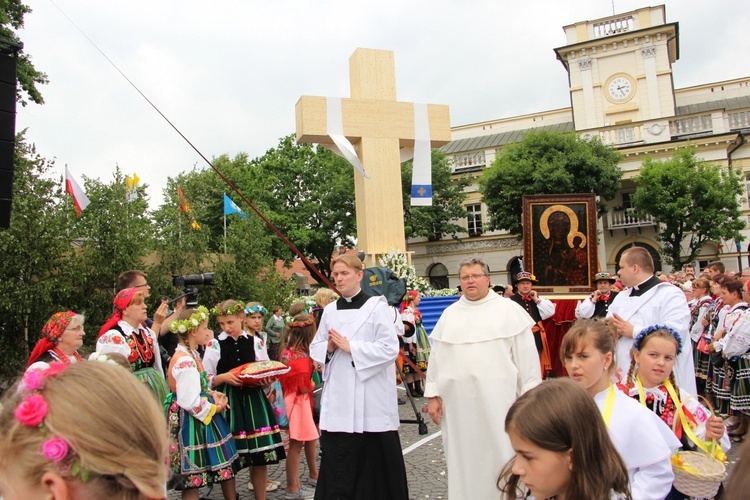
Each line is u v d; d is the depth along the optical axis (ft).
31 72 46.26
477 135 124.98
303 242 103.40
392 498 13.99
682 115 97.30
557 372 32.65
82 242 39.24
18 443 3.72
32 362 14.06
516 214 92.38
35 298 33.60
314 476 18.29
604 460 6.54
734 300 23.15
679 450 10.18
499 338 14.03
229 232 55.36
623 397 8.96
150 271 45.09
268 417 15.88
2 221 19.53
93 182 40.68
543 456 6.55
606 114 107.45
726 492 4.29
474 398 13.84
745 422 21.63
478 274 14.57
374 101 47.19
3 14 42.70
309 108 45.37
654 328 10.83
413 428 25.04
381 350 14.19
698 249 88.89
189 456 13.85
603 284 28.66
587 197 34.17
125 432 3.78
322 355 14.57
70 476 3.67
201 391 14.26
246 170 113.19
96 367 4.10
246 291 51.26
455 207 109.70
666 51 103.76
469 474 13.74
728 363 21.85
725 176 87.10
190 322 14.37
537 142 92.12
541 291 34.35
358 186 48.70
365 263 46.91
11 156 19.72
